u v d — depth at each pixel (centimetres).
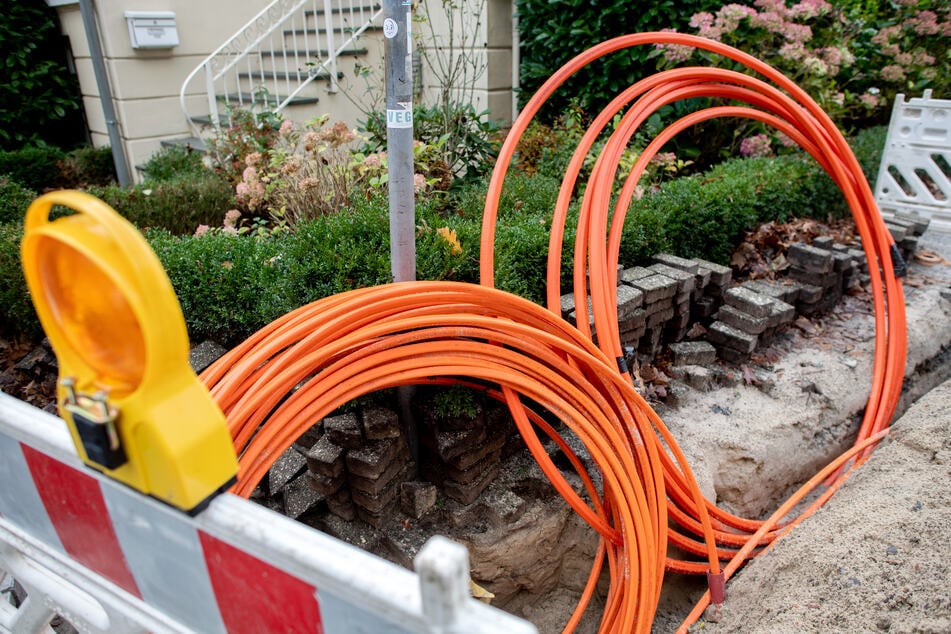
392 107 178
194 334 257
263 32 610
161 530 88
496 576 223
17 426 97
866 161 478
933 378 360
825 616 169
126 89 527
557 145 423
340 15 596
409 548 206
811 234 390
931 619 156
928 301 372
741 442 264
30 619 133
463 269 230
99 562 106
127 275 66
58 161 555
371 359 171
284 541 75
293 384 159
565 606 246
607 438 197
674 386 284
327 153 389
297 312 177
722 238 347
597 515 214
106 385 78
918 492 203
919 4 562
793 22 481
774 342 327
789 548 203
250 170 326
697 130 465
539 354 191
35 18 575
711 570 211
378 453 197
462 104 427
